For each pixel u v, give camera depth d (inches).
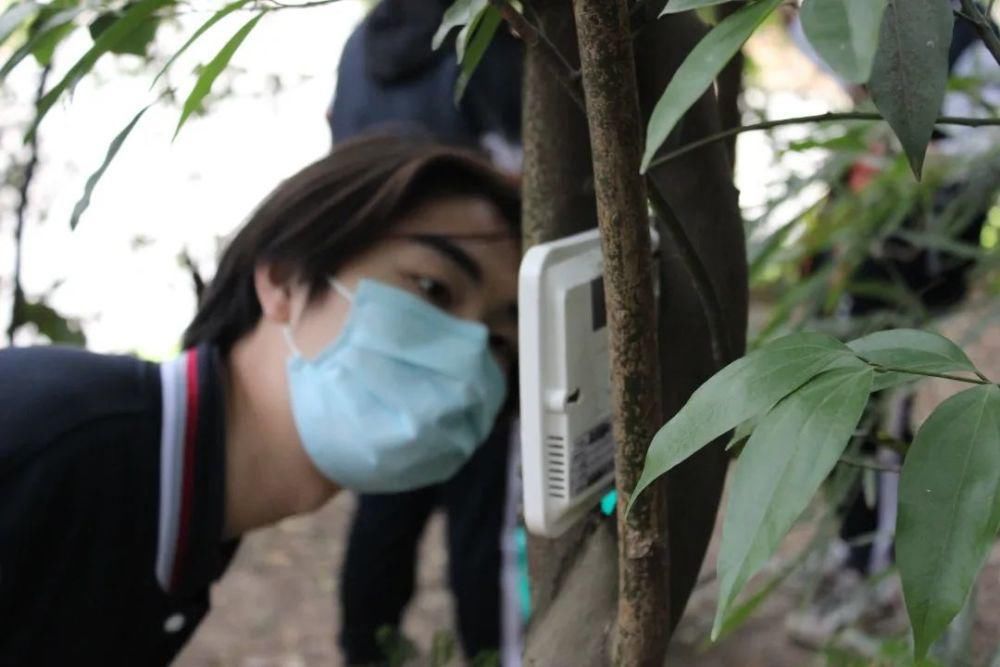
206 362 36.4
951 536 13.5
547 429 25.0
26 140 22.7
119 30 21.4
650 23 22.5
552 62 20.0
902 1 14.2
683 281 25.9
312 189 39.1
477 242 39.4
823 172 52.9
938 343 16.3
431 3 62.1
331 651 91.0
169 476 33.9
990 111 46.1
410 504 73.2
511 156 61.1
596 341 25.8
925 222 59.4
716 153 26.8
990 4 20.0
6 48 68.6
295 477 41.1
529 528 25.6
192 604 36.9
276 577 104.0
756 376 15.2
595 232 26.6
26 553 32.2
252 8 20.8
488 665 43.9
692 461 25.8
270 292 39.8
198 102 20.0
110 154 21.2
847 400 14.1
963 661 35.4
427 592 99.4
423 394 39.3
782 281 73.1
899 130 13.9
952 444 14.0
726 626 42.4
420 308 39.1
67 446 32.4
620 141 17.5
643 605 20.7
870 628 61.7
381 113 64.0
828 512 43.4
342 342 39.1
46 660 34.0
